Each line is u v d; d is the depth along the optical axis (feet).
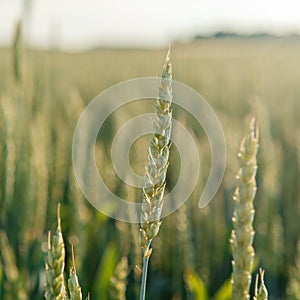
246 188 4.84
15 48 16.66
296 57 82.43
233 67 63.67
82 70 60.08
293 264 19.39
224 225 19.95
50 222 19.26
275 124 34.32
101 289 14.57
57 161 20.94
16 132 16.83
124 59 78.23
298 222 21.45
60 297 4.99
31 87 17.56
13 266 13.30
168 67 4.65
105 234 19.31
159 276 19.35
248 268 4.93
